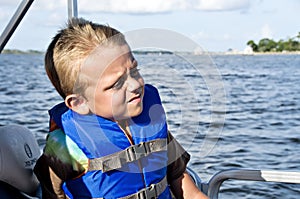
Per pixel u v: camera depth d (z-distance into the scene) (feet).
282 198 22.17
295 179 6.14
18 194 5.23
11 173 5.21
